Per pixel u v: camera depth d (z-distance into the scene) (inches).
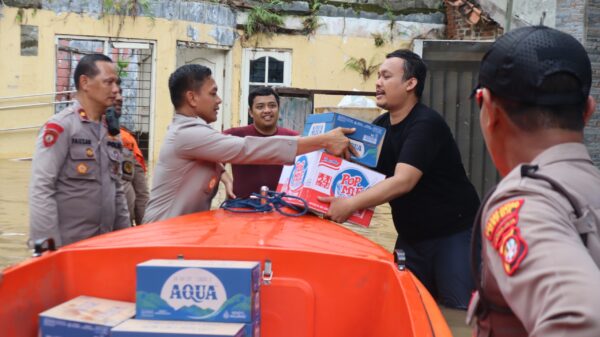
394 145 166.4
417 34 642.2
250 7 631.2
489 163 405.4
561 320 49.7
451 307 166.4
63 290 108.9
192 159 146.3
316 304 110.1
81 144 157.8
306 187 143.1
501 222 57.0
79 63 161.5
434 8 642.2
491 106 63.1
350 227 311.6
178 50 613.9
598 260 55.3
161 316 97.3
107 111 165.6
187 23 604.7
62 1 575.5
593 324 48.4
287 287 109.7
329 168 144.2
